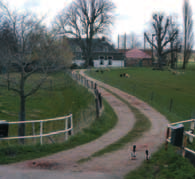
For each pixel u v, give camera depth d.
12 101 28.98
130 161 9.39
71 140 12.36
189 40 87.62
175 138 9.86
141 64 94.88
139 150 10.95
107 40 86.75
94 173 8.12
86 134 13.62
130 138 13.16
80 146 11.56
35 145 11.10
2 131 10.43
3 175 7.71
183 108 26.19
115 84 40.28
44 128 20.12
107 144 11.98
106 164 9.05
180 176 7.82
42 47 18.17
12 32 17.33
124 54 90.06
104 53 83.19
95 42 85.44
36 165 8.81
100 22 75.56
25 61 17.42
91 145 11.77
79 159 9.61
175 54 89.88
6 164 8.86
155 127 16.03
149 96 32.03
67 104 28.48
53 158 9.68
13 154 10.03
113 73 61.19
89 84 36.78
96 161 9.40
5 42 17.14
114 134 14.09
